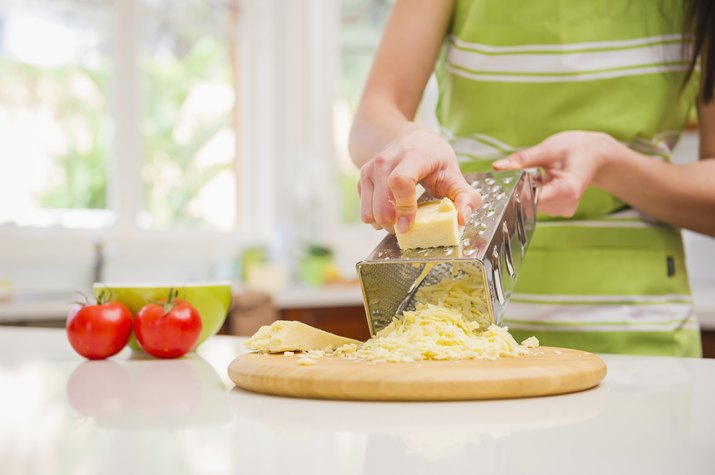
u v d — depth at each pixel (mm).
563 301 1232
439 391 668
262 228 3914
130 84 3428
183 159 3666
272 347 854
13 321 2266
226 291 1188
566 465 455
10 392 766
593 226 1238
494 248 827
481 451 489
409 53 1229
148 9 3512
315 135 3969
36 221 3145
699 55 1279
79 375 900
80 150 3295
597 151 1066
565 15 1232
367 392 674
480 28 1268
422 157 819
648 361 977
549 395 708
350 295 2984
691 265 2732
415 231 831
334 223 3971
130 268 3406
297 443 514
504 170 970
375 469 443
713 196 1144
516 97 1261
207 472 435
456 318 833
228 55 3854
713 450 494
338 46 4027
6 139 3066
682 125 1323
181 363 1028
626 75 1231
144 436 541
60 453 487
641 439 525
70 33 3260
